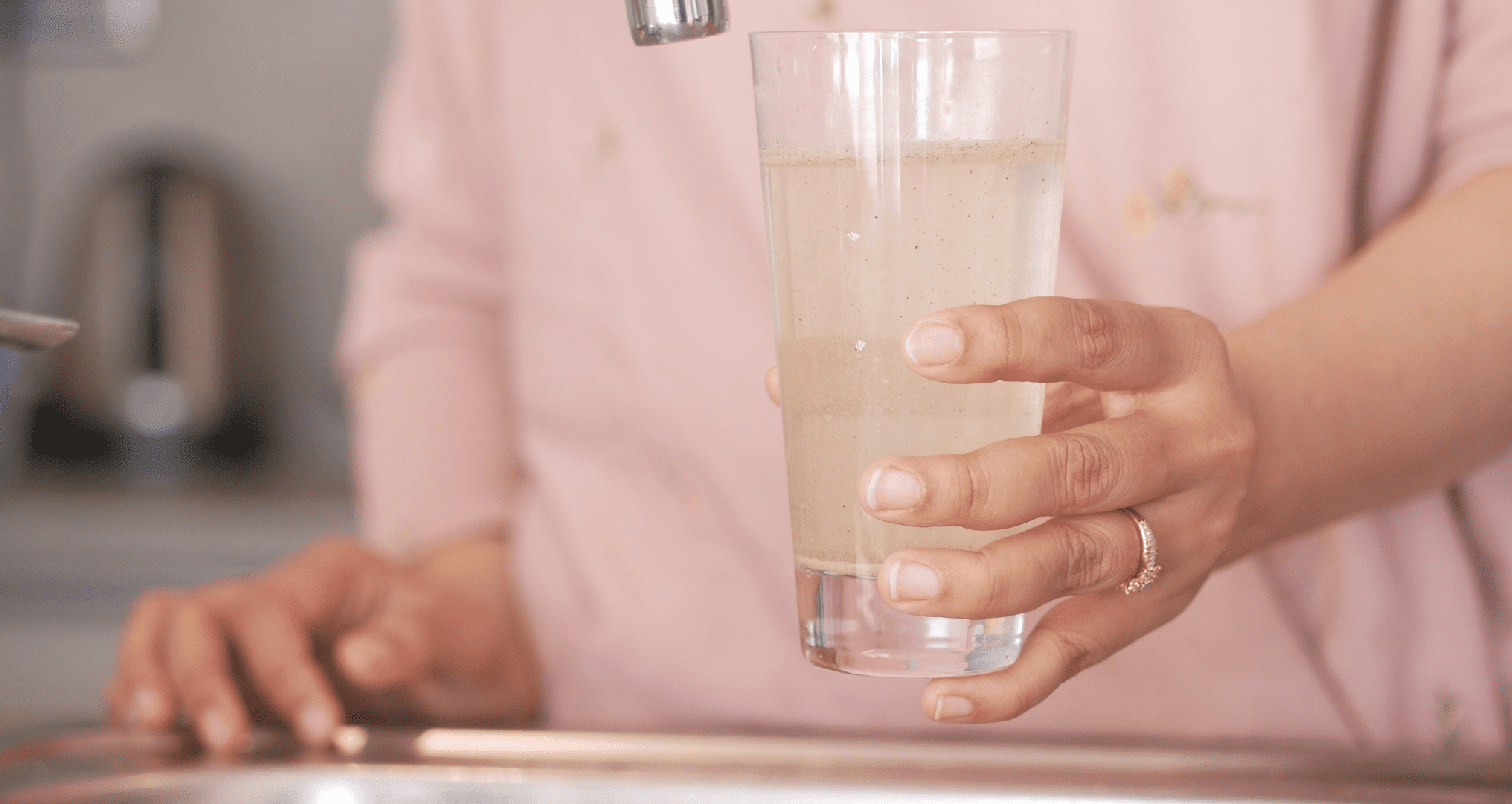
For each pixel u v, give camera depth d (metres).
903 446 0.69
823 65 0.68
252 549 2.53
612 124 1.12
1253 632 0.97
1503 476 0.96
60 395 2.84
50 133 3.20
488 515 1.21
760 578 1.10
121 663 0.93
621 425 1.14
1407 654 0.98
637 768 0.85
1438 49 0.94
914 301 0.69
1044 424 0.78
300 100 3.18
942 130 0.68
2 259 3.20
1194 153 0.96
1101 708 0.98
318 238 3.19
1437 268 0.84
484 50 1.25
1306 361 0.80
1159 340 0.70
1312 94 0.94
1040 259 0.70
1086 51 0.97
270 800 0.85
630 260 1.12
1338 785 0.81
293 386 3.16
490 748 0.87
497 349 1.29
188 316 2.84
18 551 2.52
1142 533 0.71
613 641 1.12
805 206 0.69
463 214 1.28
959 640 0.70
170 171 2.88
